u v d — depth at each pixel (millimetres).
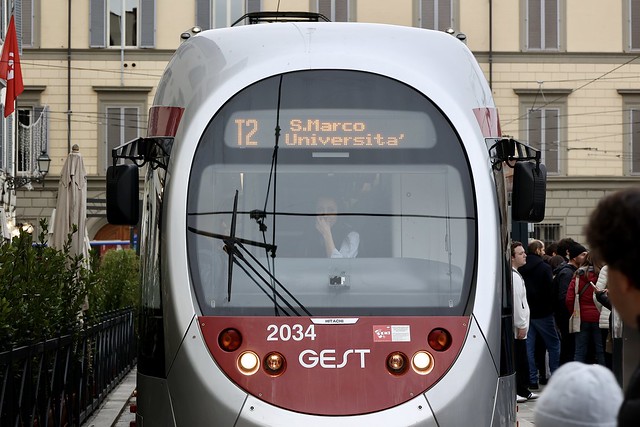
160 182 9117
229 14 50562
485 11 51250
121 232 51812
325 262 8758
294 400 8336
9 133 36156
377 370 8445
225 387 8383
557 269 19469
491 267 8820
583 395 3123
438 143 9039
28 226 14852
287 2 50312
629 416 3014
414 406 8367
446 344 8578
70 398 13586
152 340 8875
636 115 51500
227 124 9000
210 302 8617
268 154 8969
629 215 3201
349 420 8281
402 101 9109
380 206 8914
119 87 50344
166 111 9344
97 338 16719
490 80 51219
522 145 9547
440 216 8914
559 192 51531
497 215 9016
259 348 8461
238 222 8820
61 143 50406
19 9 35781
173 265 8719
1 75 29109
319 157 8977
